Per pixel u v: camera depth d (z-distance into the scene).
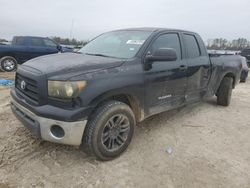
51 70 2.96
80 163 3.22
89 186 2.80
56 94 2.84
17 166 3.08
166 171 3.15
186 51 4.54
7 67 11.41
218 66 5.41
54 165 3.15
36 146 3.57
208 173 3.15
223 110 5.84
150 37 3.91
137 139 3.98
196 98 4.90
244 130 4.66
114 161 3.32
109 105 3.14
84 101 2.87
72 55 3.84
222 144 4.00
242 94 8.02
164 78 3.89
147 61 3.60
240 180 3.04
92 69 3.07
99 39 4.63
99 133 3.07
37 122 2.94
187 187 2.87
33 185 2.77
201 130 4.52
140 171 3.12
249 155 3.69
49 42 12.34
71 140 2.88
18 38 11.68
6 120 4.51
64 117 2.79
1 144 3.59
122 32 4.46
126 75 3.30
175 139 4.07
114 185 2.84
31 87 3.08
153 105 3.84
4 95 6.47
